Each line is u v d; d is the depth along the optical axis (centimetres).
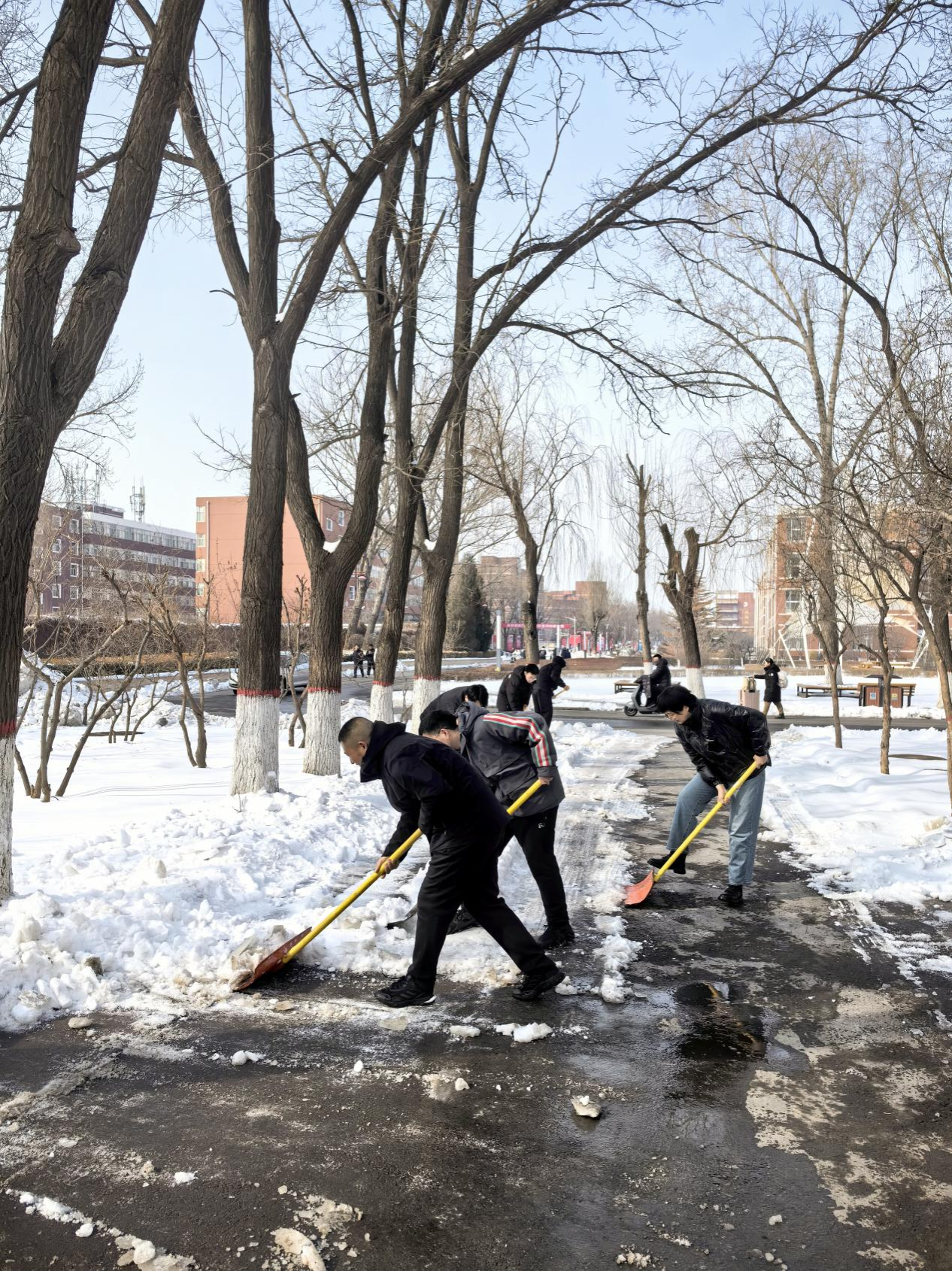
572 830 909
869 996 478
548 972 467
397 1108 355
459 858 451
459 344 1372
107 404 1608
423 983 454
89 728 1084
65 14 553
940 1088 376
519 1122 346
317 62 1030
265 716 959
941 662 953
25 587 583
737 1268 266
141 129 613
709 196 1362
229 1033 423
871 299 912
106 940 514
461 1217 288
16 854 738
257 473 956
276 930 537
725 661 6981
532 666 817
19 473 567
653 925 604
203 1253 270
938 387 830
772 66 1061
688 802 703
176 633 1375
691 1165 318
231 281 1014
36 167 553
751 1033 431
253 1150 324
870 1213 292
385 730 466
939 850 773
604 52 1093
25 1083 374
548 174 1219
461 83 870
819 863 771
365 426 1149
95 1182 305
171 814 861
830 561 1294
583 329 1299
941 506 795
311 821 835
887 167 1258
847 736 1941
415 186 1280
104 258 605
